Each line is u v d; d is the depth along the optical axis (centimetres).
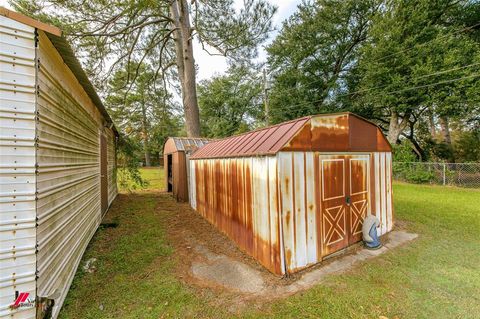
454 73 1095
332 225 366
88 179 429
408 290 272
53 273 239
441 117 1377
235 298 264
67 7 702
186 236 473
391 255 368
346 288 278
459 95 1111
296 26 1802
